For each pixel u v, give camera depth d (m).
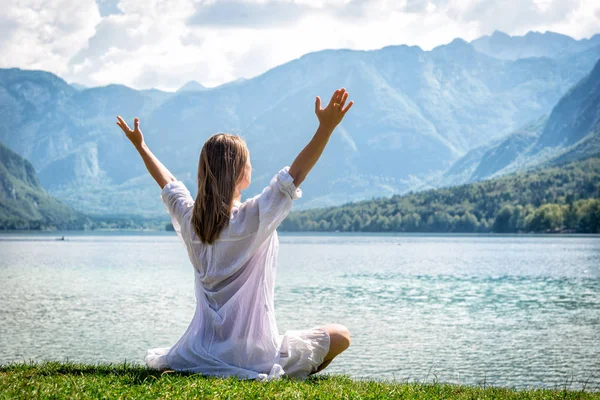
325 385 6.43
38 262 90.88
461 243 171.38
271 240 5.65
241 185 5.64
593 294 48.94
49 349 25.48
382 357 24.20
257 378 5.65
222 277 5.55
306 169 5.36
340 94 5.18
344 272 72.38
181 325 32.03
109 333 29.55
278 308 39.56
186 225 5.66
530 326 32.56
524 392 8.18
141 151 6.27
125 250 138.00
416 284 57.50
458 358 24.11
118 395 5.67
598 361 23.53
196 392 5.39
